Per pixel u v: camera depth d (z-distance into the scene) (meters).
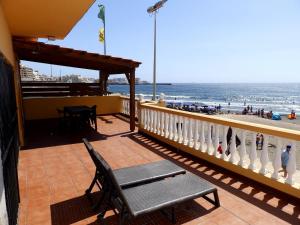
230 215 3.25
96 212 3.35
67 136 7.96
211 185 3.29
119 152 6.17
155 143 7.07
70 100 11.71
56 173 4.75
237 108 53.69
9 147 2.83
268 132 3.84
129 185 3.28
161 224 3.06
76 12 4.86
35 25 5.89
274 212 3.31
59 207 3.48
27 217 3.22
